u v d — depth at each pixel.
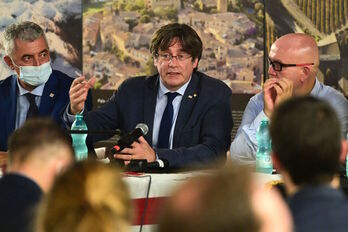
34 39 6.81
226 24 9.89
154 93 6.86
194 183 1.73
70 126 6.50
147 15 10.04
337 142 3.16
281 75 6.74
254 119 6.45
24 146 3.14
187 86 6.79
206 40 9.94
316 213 2.77
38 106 6.94
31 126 3.19
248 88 9.88
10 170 3.20
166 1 9.98
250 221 1.68
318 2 9.75
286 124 3.17
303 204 2.85
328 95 6.84
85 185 2.04
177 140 6.66
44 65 6.86
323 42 9.77
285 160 3.20
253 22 9.85
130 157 5.89
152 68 10.06
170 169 6.16
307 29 9.78
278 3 9.80
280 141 3.19
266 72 9.84
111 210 2.00
